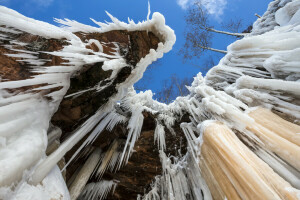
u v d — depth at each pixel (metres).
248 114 2.94
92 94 3.82
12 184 2.11
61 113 3.83
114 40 3.65
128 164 5.72
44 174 2.58
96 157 5.31
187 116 5.19
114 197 6.20
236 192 2.19
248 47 3.72
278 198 1.76
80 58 2.96
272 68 3.12
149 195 5.91
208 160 2.88
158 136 5.34
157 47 3.83
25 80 2.58
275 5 5.67
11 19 2.62
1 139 2.22
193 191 4.30
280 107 2.86
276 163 2.36
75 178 4.87
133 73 3.94
